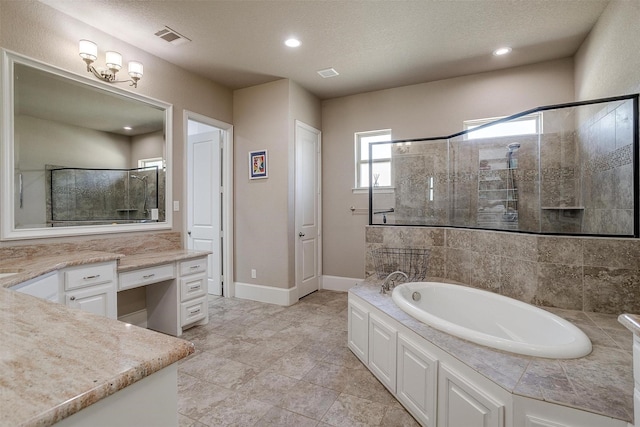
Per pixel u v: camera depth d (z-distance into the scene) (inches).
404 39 116.0
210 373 88.5
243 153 161.6
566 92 131.0
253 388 81.4
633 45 82.4
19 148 88.4
